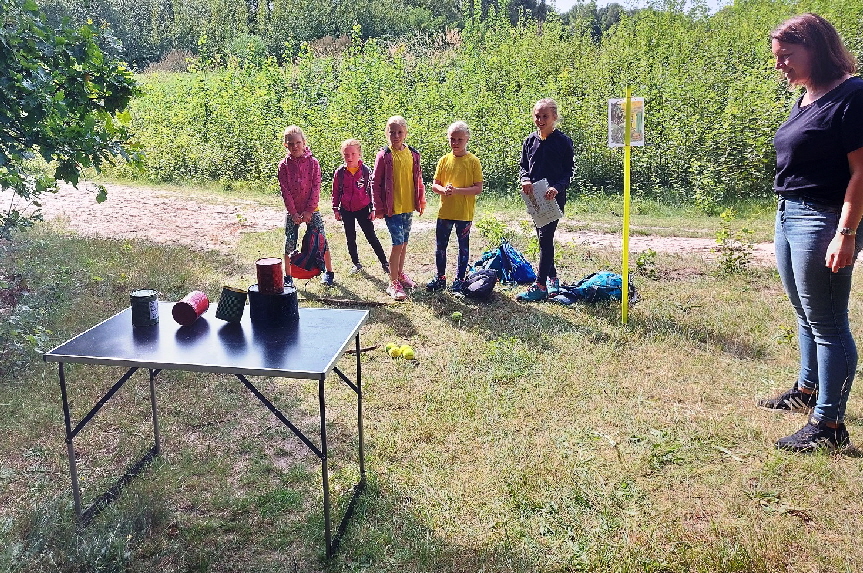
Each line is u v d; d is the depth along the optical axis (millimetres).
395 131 6902
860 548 3314
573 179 13070
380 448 4312
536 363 5555
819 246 3889
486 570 3256
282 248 9258
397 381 5250
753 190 12016
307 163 7105
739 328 6207
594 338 6039
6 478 3945
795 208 4016
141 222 10992
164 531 3537
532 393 5027
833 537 3418
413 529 3537
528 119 13164
